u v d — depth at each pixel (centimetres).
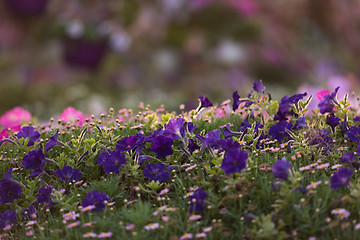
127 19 1421
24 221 436
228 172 396
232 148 423
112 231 387
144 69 1389
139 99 1240
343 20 1642
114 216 413
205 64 1412
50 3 1420
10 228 422
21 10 1391
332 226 357
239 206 400
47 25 1394
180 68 1409
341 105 519
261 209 397
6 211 439
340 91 1273
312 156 452
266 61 1437
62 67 1369
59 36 1370
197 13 1438
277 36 1504
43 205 451
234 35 1441
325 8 1602
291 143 484
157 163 483
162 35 1428
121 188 463
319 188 403
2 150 534
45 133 559
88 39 1361
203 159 469
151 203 440
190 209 398
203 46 1424
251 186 409
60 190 451
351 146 496
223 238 381
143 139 472
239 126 553
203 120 559
